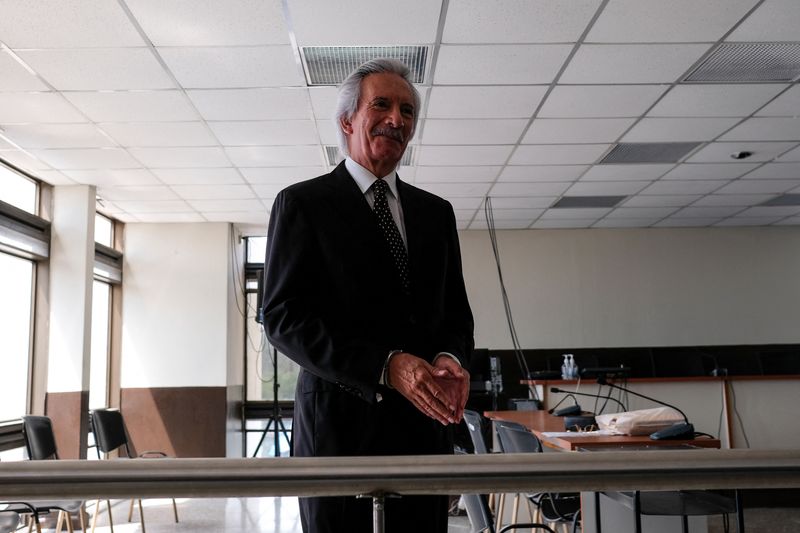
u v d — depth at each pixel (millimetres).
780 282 8883
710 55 3984
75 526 5414
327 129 5137
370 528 1033
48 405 6195
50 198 6477
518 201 7449
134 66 4023
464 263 8844
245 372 8758
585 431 3318
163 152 5605
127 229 8164
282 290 1107
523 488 669
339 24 3559
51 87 4297
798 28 3672
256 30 3615
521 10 3453
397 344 1117
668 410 3072
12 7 3340
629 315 8797
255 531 5145
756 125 5164
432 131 5191
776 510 5285
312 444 1078
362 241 1137
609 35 3725
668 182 6738
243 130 5129
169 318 8016
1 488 647
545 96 4555
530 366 8664
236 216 7902
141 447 7781
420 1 3355
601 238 8930
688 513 2355
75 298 6340
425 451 1103
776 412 5191
